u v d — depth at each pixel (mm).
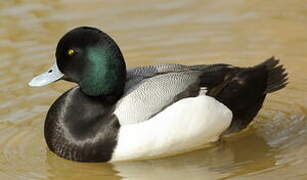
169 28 14430
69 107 10305
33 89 12445
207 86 10352
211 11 15148
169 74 10430
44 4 15680
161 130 9961
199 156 10375
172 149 10234
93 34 10227
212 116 10188
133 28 14438
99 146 10016
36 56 13469
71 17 14969
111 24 14609
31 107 11812
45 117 11484
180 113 10016
